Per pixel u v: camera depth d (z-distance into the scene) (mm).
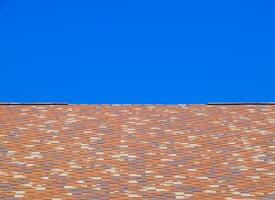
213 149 21516
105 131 22906
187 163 20484
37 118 23953
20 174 19547
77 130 22969
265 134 22594
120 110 24844
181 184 19125
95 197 18375
